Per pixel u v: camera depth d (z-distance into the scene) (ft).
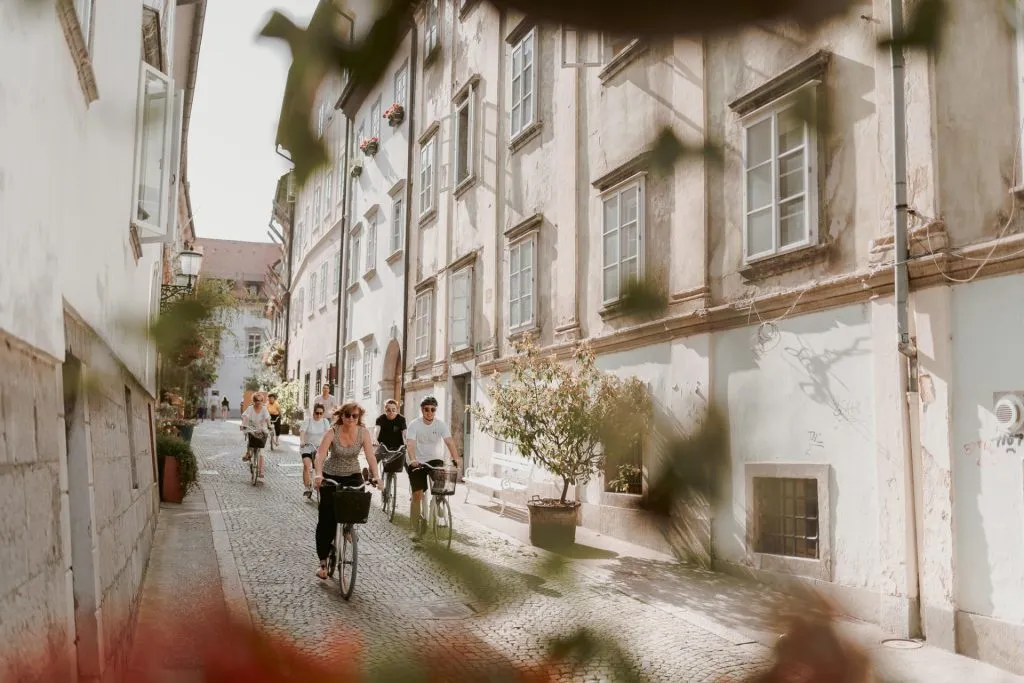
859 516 24.02
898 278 22.56
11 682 6.52
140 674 4.89
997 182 20.76
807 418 26.03
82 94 13.33
